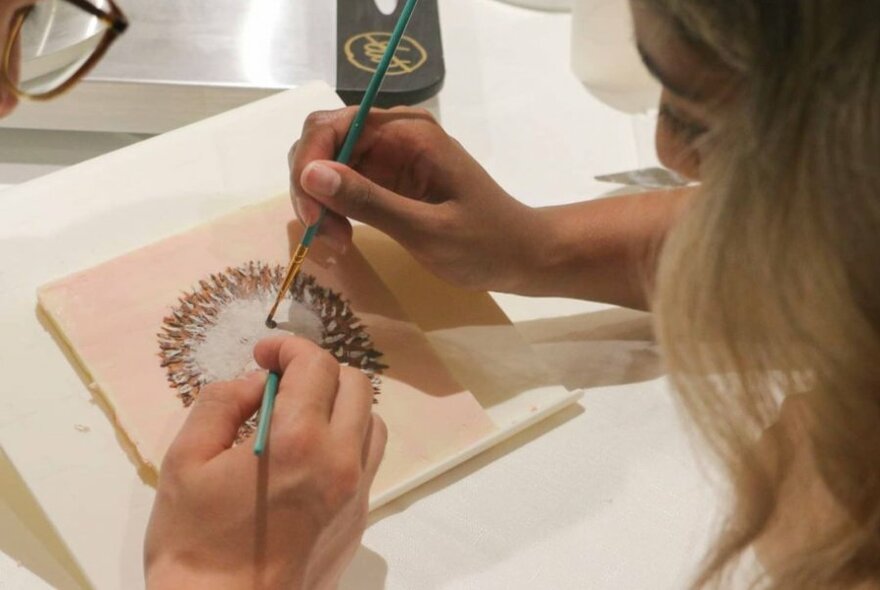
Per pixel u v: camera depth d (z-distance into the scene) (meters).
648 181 0.77
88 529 0.60
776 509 0.56
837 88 0.47
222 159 0.73
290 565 0.56
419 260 0.67
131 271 0.67
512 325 0.68
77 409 0.63
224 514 0.56
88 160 0.74
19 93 0.56
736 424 0.55
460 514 0.62
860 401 0.50
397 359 0.65
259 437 0.56
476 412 0.64
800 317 0.49
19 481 0.62
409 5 0.65
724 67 0.50
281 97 0.76
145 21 0.79
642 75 0.81
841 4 0.46
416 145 0.66
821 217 0.48
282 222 0.69
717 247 0.50
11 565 0.60
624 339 0.69
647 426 0.66
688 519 0.63
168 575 0.55
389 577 0.60
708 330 0.52
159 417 0.62
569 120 0.81
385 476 0.62
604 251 0.68
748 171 0.49
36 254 0.69
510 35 0.86
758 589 0.57
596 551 0.62
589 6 0.80
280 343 0.60
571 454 0.64
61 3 0.67
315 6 0.82
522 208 0.68
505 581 0.61
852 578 0.52
